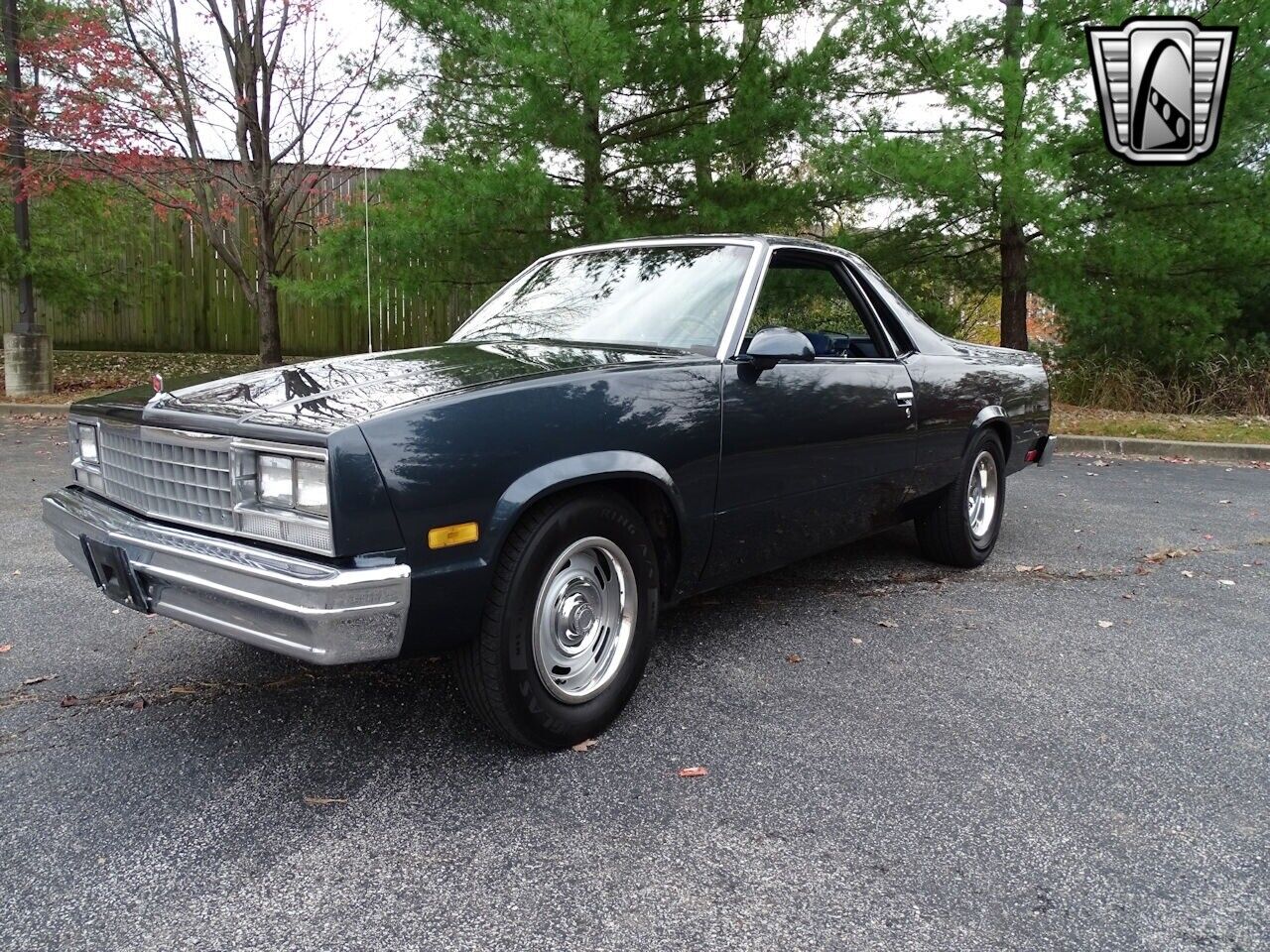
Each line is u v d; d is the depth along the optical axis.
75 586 4.38
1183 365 12.18
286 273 12.26
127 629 3.82
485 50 9.36
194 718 2.99
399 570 2.26
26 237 11.51
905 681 3.36
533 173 9.00
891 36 9.95
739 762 2.71
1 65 10.52
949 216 10.45
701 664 3.50
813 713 3.06
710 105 10.54
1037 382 5.45
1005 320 11.38
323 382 2.71
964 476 4.70
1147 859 2.24
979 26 10.20
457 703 3.12
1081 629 3.98
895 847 2.28
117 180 11.06
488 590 2.51
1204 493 7.38
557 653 2.74
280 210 11.30
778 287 3.67
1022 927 1.98
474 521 2.43
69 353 15.28
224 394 2.73
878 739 2.88
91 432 3.08
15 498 6.24
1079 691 3.28
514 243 10.04
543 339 3.57
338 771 2.64
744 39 10.17
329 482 2.21
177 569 2.46
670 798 2.50
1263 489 7.57
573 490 2.73
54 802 2.46
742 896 2.07
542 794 2.52
